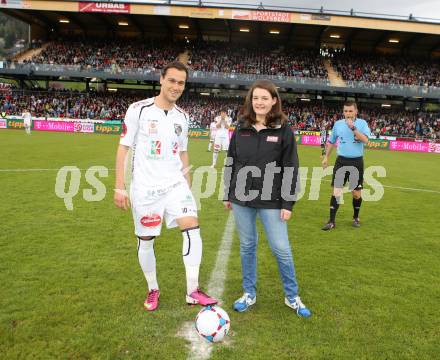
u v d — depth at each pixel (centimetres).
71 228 562
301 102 3825
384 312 347
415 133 3306
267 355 280
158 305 346
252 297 347
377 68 3888
